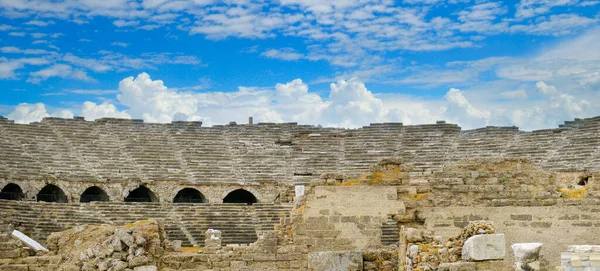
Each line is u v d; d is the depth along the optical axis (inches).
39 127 2925.7
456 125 3120.1
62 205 2321.6
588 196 1339.8
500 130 2992.1
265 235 1453.0
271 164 2984.7
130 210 2369.6
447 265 1032.2
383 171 1464.1
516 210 1355.8
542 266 1309.1
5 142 2719.0
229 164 2970.0
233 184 2847.0
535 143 2819.9
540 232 1330.0
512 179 1400.1
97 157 2839.6
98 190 2773.1
